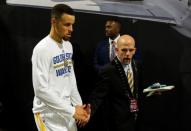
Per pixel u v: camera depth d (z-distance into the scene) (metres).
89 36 3.68
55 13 2.35
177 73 3.71
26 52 3.66
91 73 3.75
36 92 2.37
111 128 2.81
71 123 2.55
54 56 2.38
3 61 3.67
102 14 3.62
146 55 3.68
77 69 3.72
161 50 3.67
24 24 3.61
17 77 3.71
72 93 2.59
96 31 3.67
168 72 3.71
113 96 2.76
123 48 2.67
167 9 3.59
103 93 2.74
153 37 3.65
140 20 3.62
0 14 3.59
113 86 2.72
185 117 3.83
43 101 2.39
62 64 2.44
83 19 3.64
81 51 3.71
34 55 2.36
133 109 2.77
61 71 2.44
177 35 3.62
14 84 3.73
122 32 3.65
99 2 3.60
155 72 3.71
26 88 3.74
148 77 3.71
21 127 3.82
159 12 3.60
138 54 3.59
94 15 3.62
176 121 3.85
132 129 2.77
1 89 3.73
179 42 3.63
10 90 3.74
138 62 2.91
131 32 3.64
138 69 2.88
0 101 3.75
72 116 2.39
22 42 3.64
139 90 2.90
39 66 2.34
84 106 2.53
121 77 2.73
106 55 3.59
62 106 2.36
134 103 2.78
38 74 2.33
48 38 2.40
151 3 3.59
